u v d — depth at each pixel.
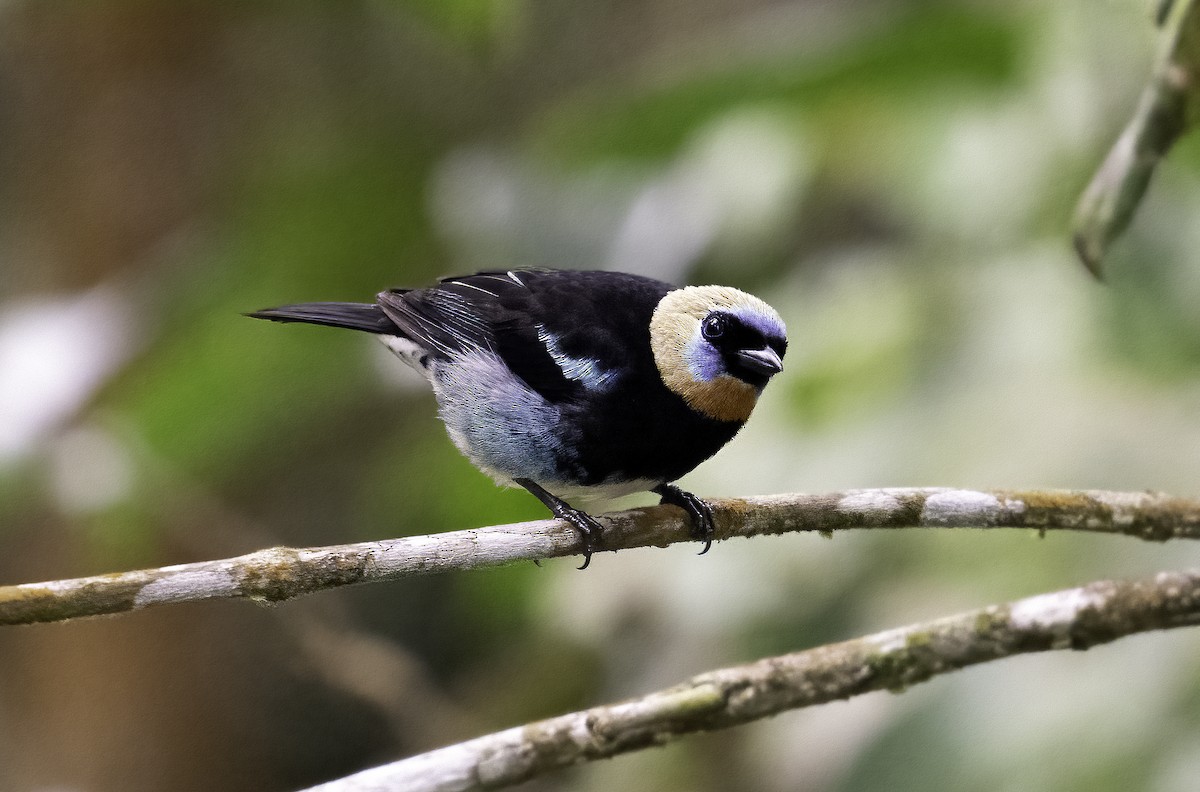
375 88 15.52
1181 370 9.65
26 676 14.52
